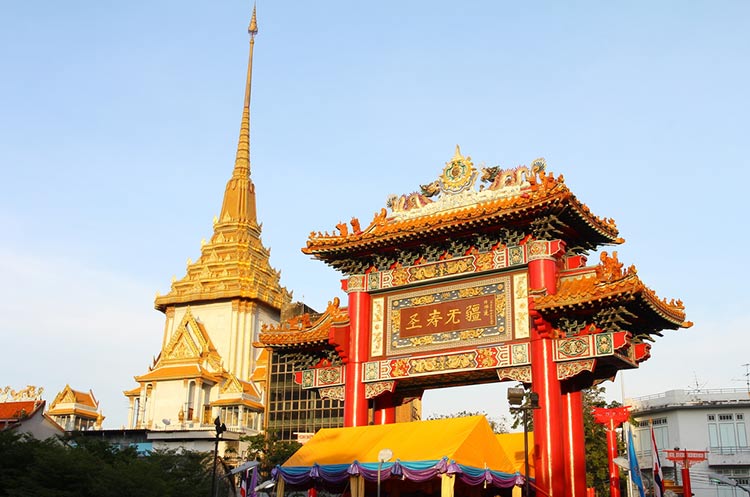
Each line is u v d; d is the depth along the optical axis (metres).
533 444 36.50
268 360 111.88
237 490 81.00
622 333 34.16
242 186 147.12
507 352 36.66
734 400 86.94
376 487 40.56
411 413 95.69
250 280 132.00
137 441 99.44
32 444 46.03
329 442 37.81
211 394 121.62
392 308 41.41
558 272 37.38
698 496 82.44
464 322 38.72
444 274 39.78
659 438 88.94
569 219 37.38
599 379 37.19
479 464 32.84
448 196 41.03
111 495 41.75
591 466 70.69
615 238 40.16
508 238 38.22
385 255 42.09
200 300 130.75
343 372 41.88
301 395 107.88
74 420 122.31
